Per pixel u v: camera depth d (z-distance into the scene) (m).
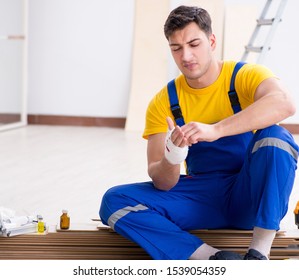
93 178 4.75
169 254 2.48
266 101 2.39
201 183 2.64
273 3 7.25
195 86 2.61
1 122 7.18
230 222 2.68
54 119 7.70
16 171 4.95
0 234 2.70
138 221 2.51
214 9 7.29
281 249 2.80
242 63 2.63
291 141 2.41
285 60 7.34
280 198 2.38
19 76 7.45
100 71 7.60
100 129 7.47
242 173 2.53
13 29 7.24
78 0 7.51
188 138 2.36
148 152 2.70
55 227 2.85
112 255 2.75
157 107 2.69
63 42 7.59
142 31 7.42
